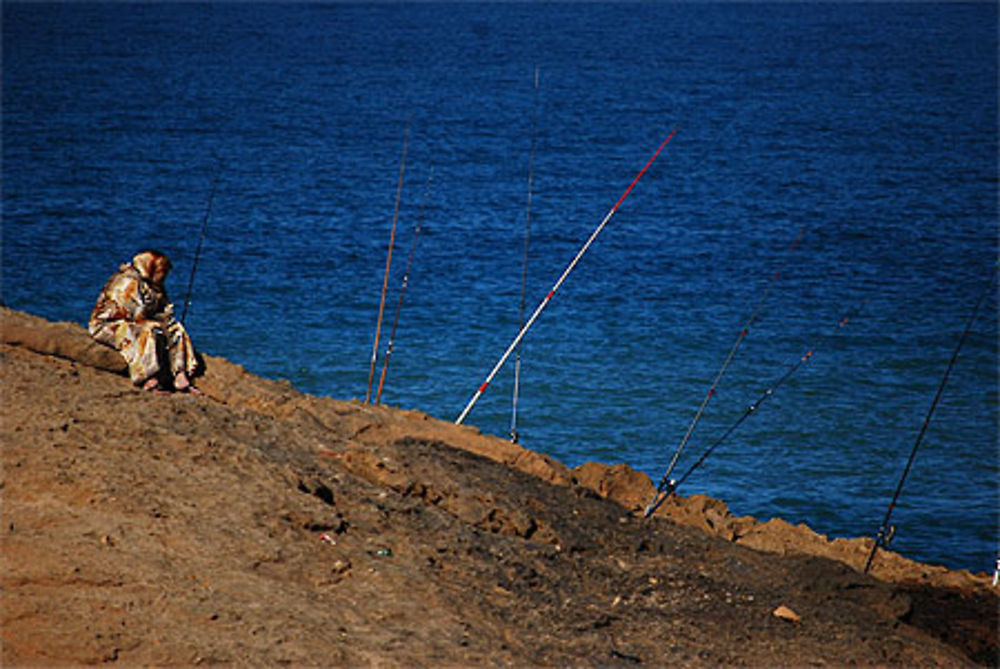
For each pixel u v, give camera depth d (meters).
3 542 17.02
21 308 79.69
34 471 19.27
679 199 139.12
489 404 62.09
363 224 118.81
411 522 21.44
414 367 67.81
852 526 47.72
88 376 25.17
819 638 20.28
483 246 108.00
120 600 16.23
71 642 15.14
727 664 18.64
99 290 85.88
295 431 24.58
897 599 22.72
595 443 57.34
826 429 59.09
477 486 23.77
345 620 17.08
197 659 15.25
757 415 60.94
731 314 81.38
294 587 17.77
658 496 28.33
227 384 27.12
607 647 18.31
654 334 75.69
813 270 97.69
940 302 85.75
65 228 110.88
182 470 20.59
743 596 21.70
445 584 19.22
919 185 152.12
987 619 24.00
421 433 26.70
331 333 74.56
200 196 134.50
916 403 63.22
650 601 20.86
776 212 129.62
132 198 131.00
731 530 27.39
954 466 54.44
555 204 134.88
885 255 104.75
